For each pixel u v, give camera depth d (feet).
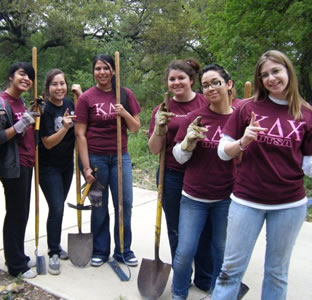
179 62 8.81
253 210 6.95
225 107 8.00
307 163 6.92
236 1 35.65
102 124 10.34
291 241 7.05
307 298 9.64
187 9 68.03
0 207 16.01
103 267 10.96
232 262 7.22
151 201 17.07
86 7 60.44
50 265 10.50
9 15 62.39
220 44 37.81
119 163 10.35
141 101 57.93
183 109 9.03
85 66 63.77
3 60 65.92
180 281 8.63
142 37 65.00
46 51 67.10
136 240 12.88
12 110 9.21
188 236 8.23
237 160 7.18
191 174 8.21
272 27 34.50
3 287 9.56
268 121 6.80
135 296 9.47
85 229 13.69
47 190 10.73
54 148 10.52
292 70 6.72
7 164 8.97
